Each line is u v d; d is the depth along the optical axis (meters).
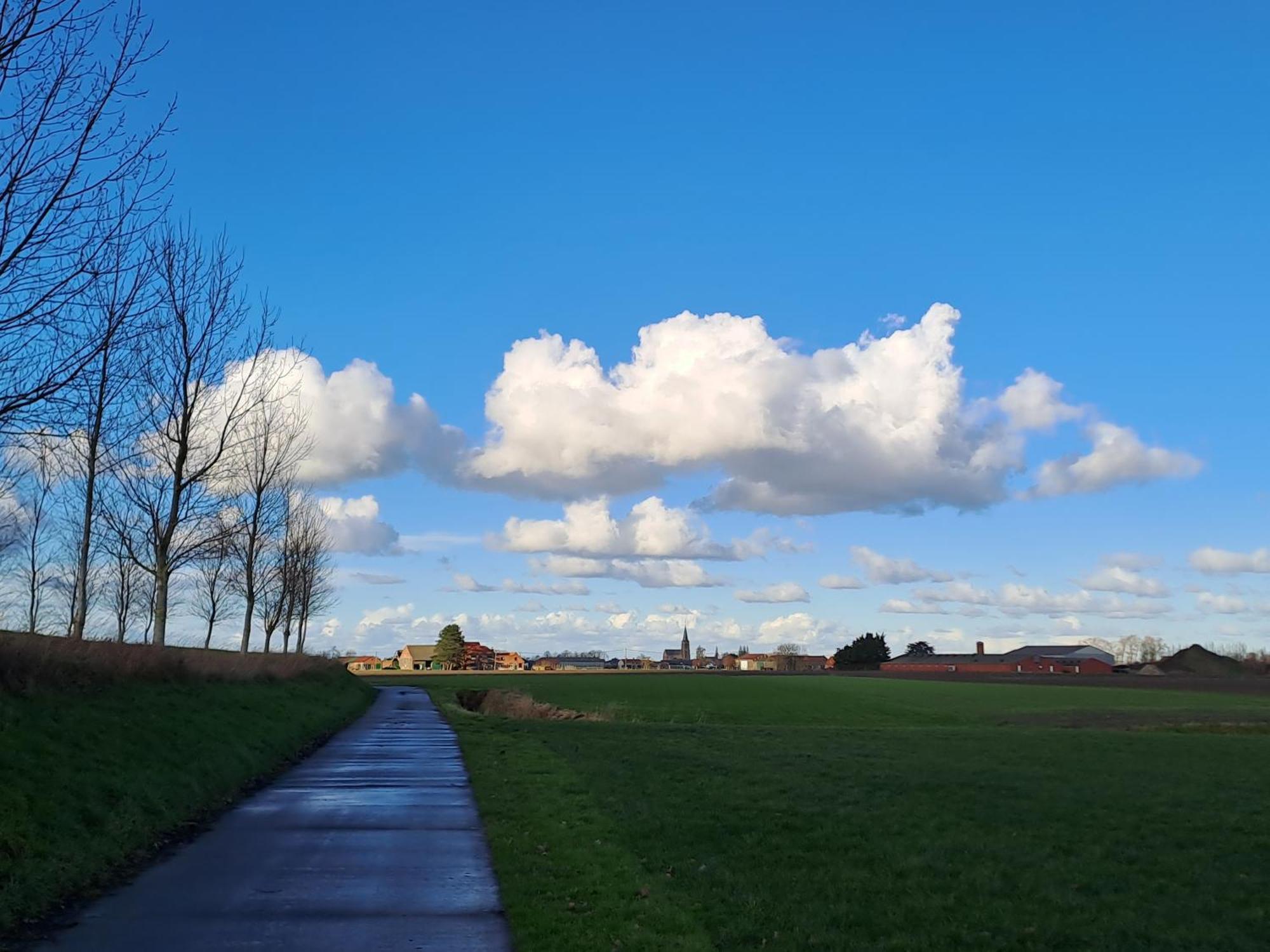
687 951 8.27
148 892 9.93
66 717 14.94
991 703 73.19
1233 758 26.36
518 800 16.47
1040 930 9.62
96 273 10.08
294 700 33.50
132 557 25.73
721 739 30.03
